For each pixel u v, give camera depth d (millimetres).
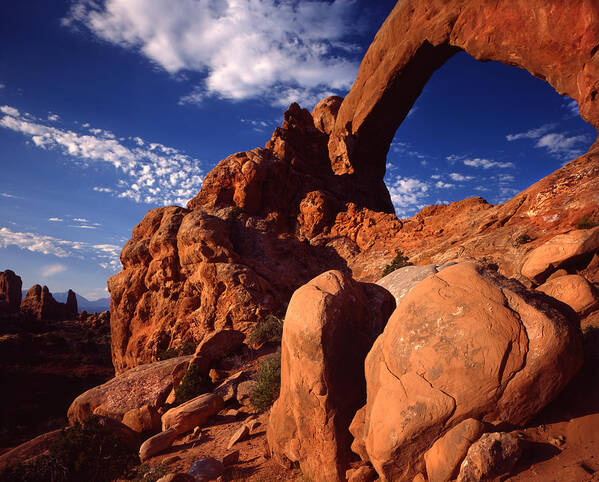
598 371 5441
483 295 5484
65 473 9570
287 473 7676
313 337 6723
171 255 32656
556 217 21531
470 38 27219
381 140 46500
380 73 38594
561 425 4805
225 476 8297
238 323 25578
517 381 4746
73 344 69375
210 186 38469
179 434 12945
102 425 11055
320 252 35875
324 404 6625
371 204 45781
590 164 22891
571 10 19781
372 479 5863
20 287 125938
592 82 19375
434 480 4648
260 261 31875
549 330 4871
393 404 5266
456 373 4984
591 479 3779
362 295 8203
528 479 4098
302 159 45688
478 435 4531
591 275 12391
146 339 31875
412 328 5602
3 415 34906
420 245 31000
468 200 31609
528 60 23234
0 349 58250
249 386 15219
